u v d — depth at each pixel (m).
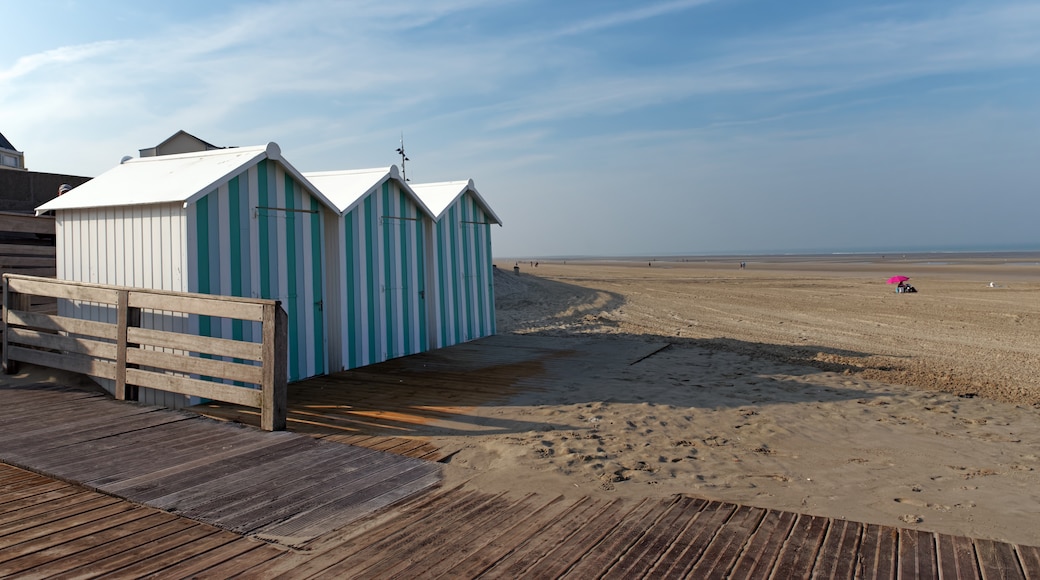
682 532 4.09
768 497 4.87
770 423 7.17
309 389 8.48
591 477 5.18
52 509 4.21
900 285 29.27
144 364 6.95
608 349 12.25
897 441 6.56
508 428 6.70
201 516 4.16
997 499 4.91
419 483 4.92
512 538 3.96
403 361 10.85
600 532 4.07
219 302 6.39
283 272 8.77
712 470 5.52
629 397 8.27
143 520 4.09
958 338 15.06
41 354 7.98
